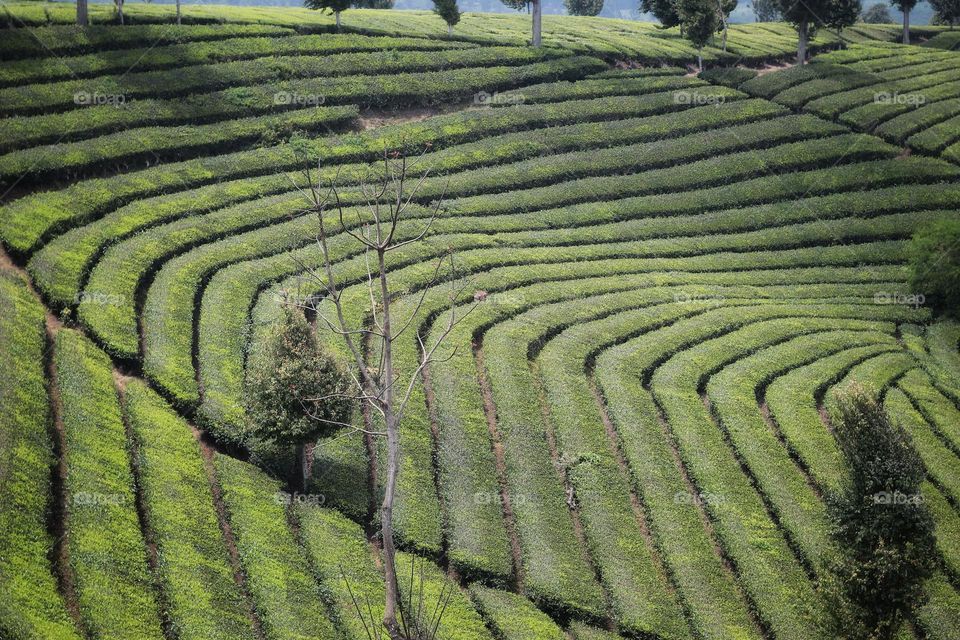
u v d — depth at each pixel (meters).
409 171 65.69
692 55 94.00
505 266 57.69
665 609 35.91
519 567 37.38
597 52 89.75
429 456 40.97
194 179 58.03
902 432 34.41
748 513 40.91
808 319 57.69
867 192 72.62
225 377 41.66
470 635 32.75
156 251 49.47
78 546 31.22
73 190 53.09
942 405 49.47
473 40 87.25
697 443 44.38
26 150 55.62
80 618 29.08
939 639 36.25
